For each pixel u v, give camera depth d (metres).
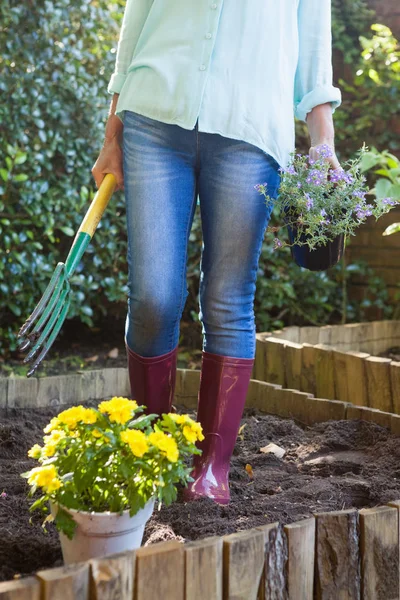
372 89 5.39
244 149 2.10
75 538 1.68
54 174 4.72
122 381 3.52
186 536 1.95
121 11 4.87
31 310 4.64
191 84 2.08
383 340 4.58
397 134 5.46
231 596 1.60
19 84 4.39
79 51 4.60
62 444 1.70
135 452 1.60
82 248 2.11
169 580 1.52
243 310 2.20
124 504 1.68
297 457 2.75
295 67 2.24
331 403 3.08
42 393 3.28
